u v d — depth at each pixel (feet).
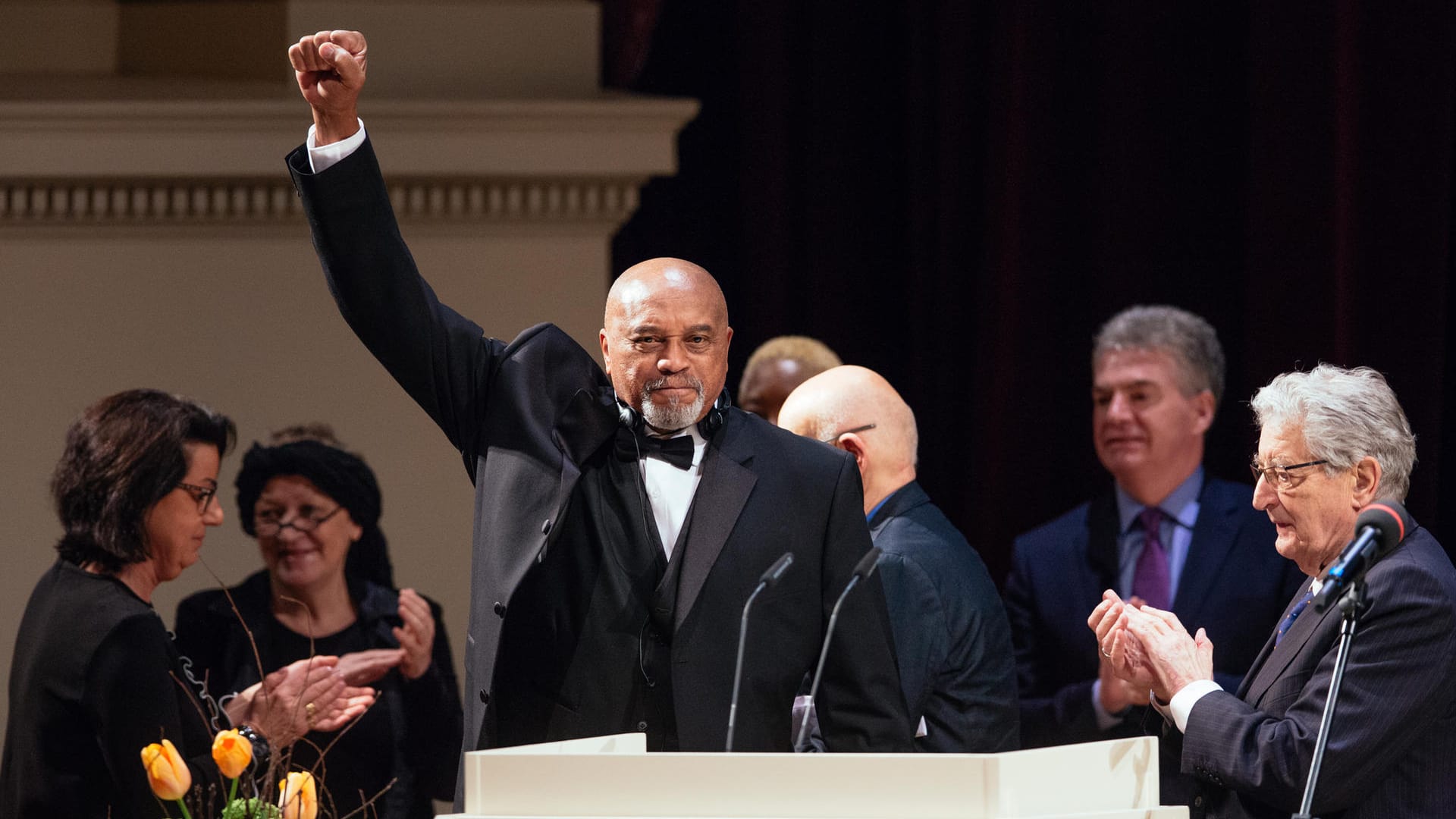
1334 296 54.13
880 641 32.19
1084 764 25.68
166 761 26.66
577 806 24.59
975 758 23.97
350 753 45.91
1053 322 62.80
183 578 54.19
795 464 32.48
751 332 67.67
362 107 53.57
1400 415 34.12
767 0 66.90
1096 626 35.65
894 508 41.93
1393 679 31.71
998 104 63.77
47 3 65.77
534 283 56.18
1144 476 53.31
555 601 31.50
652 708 31.48
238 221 54.80
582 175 55.26
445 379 32.76
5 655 54.19
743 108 67.51
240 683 46.65
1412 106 51.26
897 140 67.56
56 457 54.60
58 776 35.58
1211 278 60.18
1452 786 32.32
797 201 67.97
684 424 31.68
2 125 52.60
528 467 31.68
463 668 55.72
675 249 68.95
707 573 31.30
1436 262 51.13
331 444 50.24
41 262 54.24
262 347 55.31
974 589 41.19
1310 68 54.70
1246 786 32.09
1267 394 35.01
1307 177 54.85
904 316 67.97
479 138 54.44
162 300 54.85
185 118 53.31
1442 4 50.78
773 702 31.53
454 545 56.18
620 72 62.64
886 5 67.41
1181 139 60.39
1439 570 32.71
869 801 24.08
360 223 31.35
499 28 57.41
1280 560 51.11
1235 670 50.37
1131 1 60.59
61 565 37.76
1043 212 62.49
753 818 24.25
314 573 47.73
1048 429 63.00
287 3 57.47
